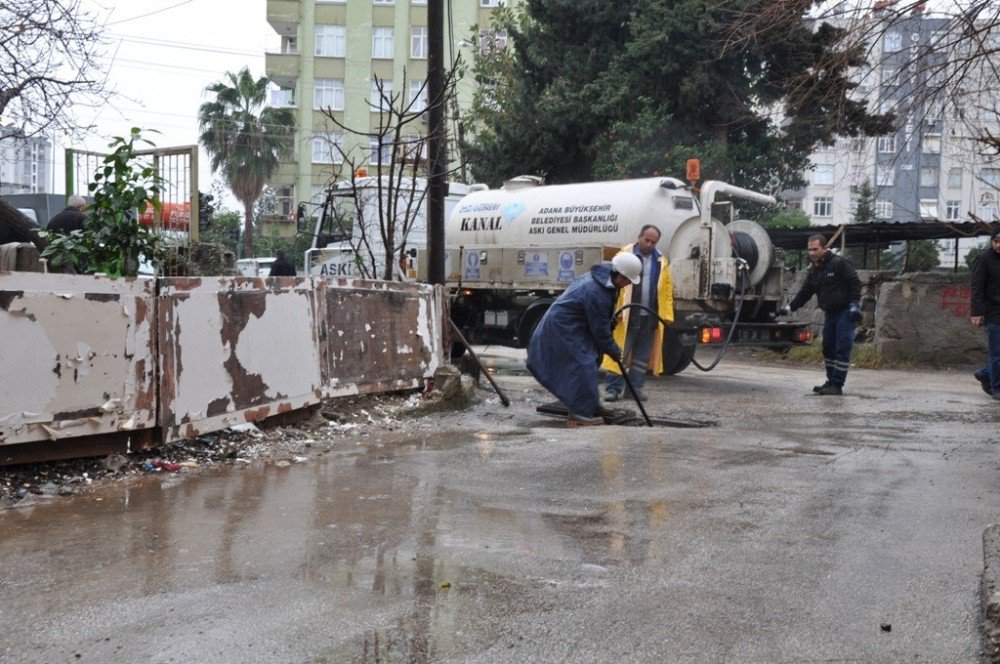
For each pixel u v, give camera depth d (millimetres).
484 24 47219
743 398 10781
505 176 25875
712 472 6262
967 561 4289
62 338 5805
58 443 5953
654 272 10711
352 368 8750
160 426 6484
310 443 7613
